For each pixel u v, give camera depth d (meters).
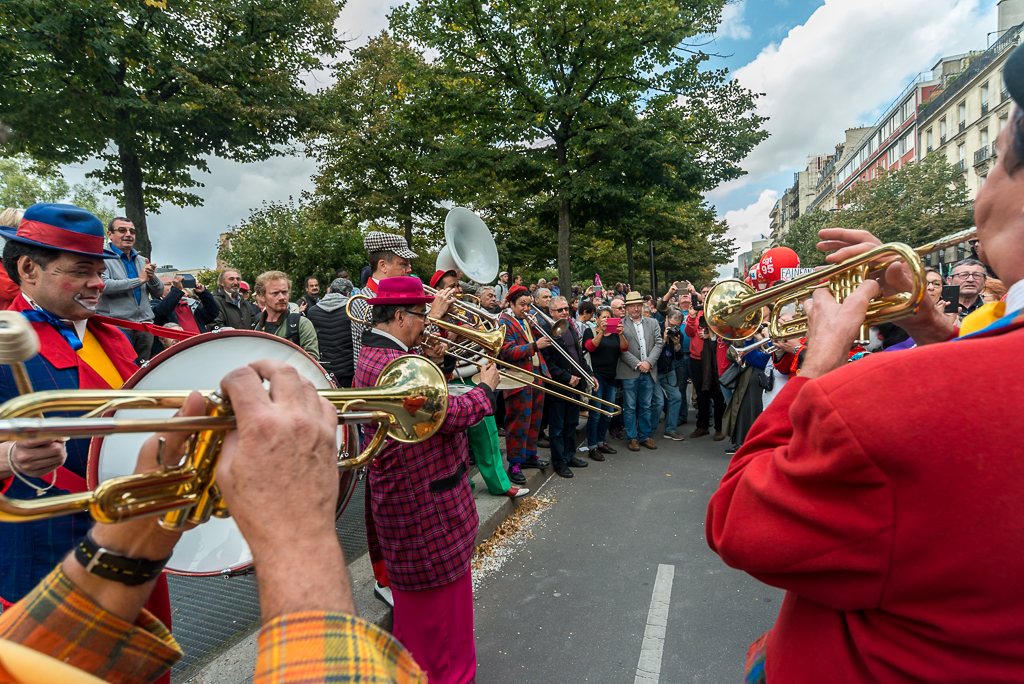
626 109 13.72
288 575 0.49
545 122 13.84
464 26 13.56
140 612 0.73
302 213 16.11
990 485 0.55
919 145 41.59
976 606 0.58
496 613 2.88
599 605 2.94
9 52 10.57
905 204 30.64
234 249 14.98
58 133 11.83
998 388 0.57
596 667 2.46
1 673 0.49
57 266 1.48
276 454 0.52
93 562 0.68
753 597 2.99
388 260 3.75
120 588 0.68
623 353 6.12
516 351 4.11
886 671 0.66
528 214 16.22
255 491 0.51
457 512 2.06
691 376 7.47
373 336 2.21
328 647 0.47
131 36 11.70
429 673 2.06
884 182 31.50
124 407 0.60
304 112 14.67
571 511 4.27
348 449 1.01
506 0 13.18
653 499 4.52
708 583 3.13
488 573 3.30
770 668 0.82
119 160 13.29
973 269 4.71
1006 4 32.25
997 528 0.55
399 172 18.97
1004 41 30.69
